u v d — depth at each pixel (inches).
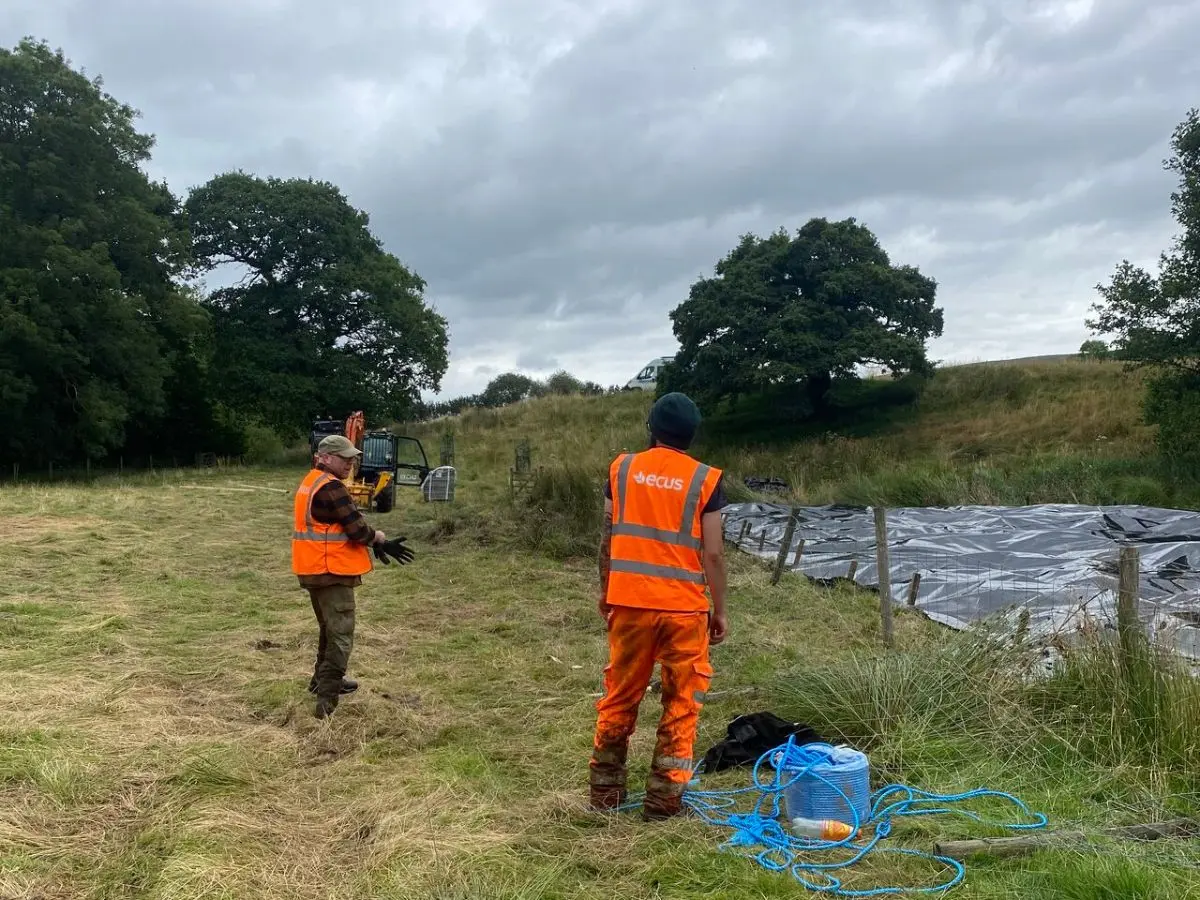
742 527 462.6
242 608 293.7
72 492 651.5
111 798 139.0
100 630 249.6
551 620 282.8
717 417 1039.6
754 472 757.3
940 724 163.3
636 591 135.4
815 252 898.7
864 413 947.3
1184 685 153.0
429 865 118.4
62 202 863.1
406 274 1267.2
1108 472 585.6
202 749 157.6
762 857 121.8
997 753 153.4
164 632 257.9
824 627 269.0
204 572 362.3
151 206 954.7
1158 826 125.6
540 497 466.3
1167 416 561.6
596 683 212.7
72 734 162.6
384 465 592.1
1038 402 851.4
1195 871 111.9
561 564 387.2
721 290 906.7
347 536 188.4
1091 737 151.9
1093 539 392.8
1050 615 234.2
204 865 116.1
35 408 894.4
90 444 895.7
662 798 135.0
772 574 354.3
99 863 119.8
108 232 892.0
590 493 441.1
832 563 371.9
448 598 318.0
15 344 815.7
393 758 166.1
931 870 117.3
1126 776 141.9
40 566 353.7
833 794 130.3
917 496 583.5
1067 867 112.7
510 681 215.9
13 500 577.6
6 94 828.0
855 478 638.5
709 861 121.3
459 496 662.5
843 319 884.6
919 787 144.4
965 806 135.9
